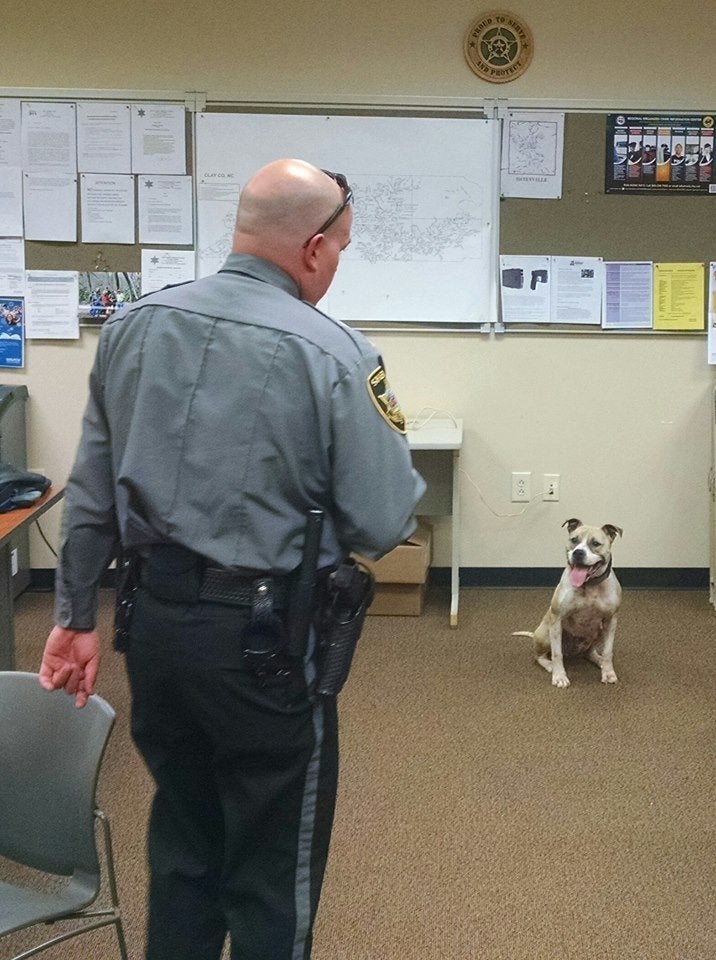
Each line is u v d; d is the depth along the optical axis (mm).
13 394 4074
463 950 1989
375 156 4090
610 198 4117
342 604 1459
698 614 4074
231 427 1359
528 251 4152
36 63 4043
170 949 1542
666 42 4027
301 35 4031
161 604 1410
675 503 4340
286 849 1474
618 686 3352
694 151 4090
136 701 1500
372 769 2764
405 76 4059
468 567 4391
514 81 4059
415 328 4203
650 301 4184
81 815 1597
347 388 1367
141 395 1394
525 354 4230
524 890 2195
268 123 4062
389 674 3455
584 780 2697
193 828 1555
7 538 2336
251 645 1373
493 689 3330
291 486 1377
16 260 4156
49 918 1518
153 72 4051
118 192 4113
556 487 4324
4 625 2650
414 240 4145
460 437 3828
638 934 2037
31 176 4102
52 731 1663
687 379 4254
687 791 2633
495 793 2631
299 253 1432
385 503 1405
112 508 1513
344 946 2004
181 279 4160
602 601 3309
